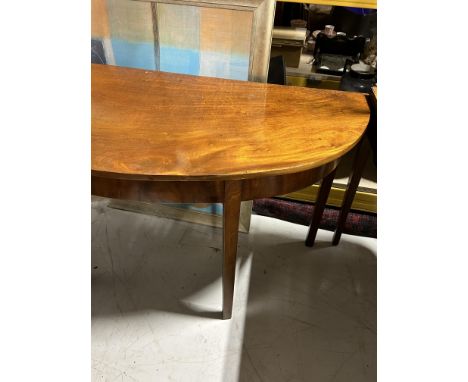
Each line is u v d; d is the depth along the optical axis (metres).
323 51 1.34
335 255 1.36
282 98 0.95
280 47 1.32
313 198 1.43
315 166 0.72
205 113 0.86
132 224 1.47
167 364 1.02
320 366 1.03
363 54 1.33
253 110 0.88
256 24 1.07
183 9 1.10
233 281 1.01
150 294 1.20
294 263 1.33
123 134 0.77
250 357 1.04
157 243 1.39
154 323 1.12
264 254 1.35
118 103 0.88
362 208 1.41
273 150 0.74
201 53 1.17
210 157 0.71
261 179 0.75
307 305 1.19
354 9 1.28
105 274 1.26
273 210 1.49
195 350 1.05
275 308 1.17
